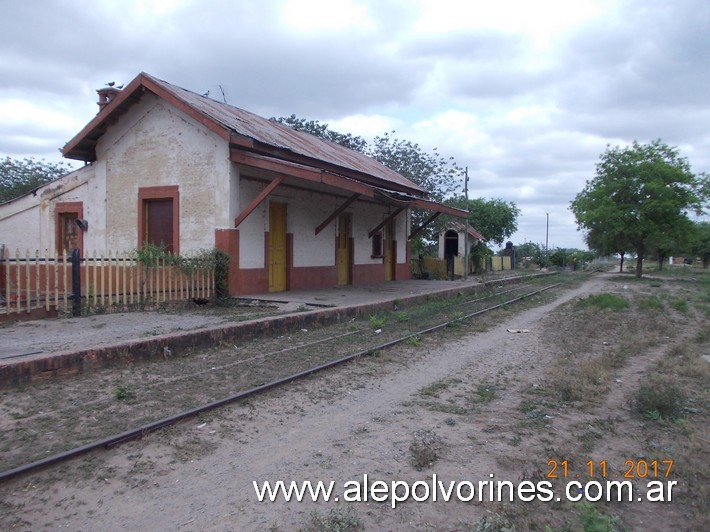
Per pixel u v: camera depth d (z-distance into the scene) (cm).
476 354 949
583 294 2344
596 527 342
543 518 377
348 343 1012
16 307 1005
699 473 443
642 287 2816
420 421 581
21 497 399
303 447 504
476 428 560
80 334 891
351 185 1367
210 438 522
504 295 2144
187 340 885
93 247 1641
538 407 632
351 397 673
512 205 5031
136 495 405
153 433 523
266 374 764
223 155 1423
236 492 412
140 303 1206
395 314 1441
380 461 472
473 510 391
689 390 694
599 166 3744
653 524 374
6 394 631
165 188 1511
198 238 1459
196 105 1470
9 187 2831
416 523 372
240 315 1161
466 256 3138
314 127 3108
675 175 3450
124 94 1492
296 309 1273
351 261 2088
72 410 586
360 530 360
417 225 3197
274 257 1639
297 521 372
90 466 451
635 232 3538
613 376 772
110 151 1606
